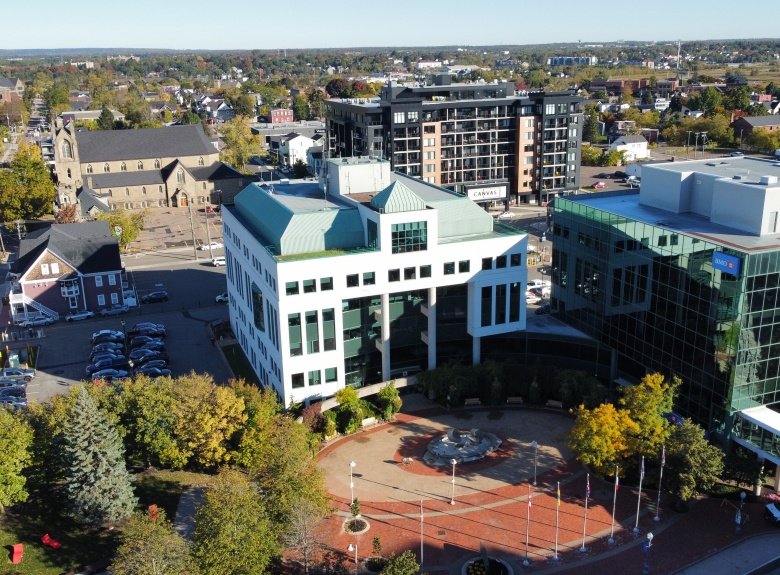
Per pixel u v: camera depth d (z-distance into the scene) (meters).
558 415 89.44
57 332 121.00
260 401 77.44
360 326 90.88
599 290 93.38
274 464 64.81
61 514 67.62
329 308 86.75
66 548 63.84
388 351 92.88
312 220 89.44
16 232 180.38
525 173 197.88
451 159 189.00
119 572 53.47
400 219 86.75
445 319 95.00
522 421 88.25
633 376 89.38
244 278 102.94
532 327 99.94
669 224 85.44
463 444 81.50
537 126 194.75
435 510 71.25
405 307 93.25
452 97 197.38
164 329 119.06
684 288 78.31
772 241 75.88
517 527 68.44
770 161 99.62
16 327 123.25
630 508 70.81
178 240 178.62
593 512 70.38
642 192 97.88
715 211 85.38
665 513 69.88
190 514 68.69
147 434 72.19
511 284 94.69
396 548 65.56
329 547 65.81
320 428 83.88
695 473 68.31
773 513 67.88
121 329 121.19
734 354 72.75
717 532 67.06
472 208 95.25
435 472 77.75
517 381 92.88
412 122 182.00
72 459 64.81
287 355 85.94
